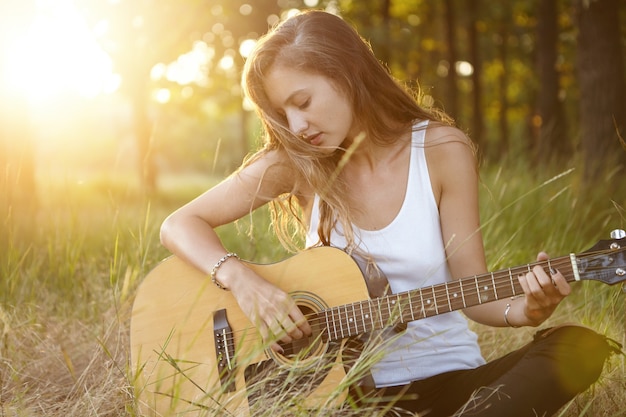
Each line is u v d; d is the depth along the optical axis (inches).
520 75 876.0
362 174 99.3
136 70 630.5
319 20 98.3
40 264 148.7
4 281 138.2
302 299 99.2
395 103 100.0
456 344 95.1
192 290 104.5
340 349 93.6
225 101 808.3
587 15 306.2
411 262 96.8
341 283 98.7
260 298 97.4
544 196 197.9
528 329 131.6
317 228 103.2
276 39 97.6
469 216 96.1
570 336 82.7
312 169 99.3
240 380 97.5
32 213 166.6
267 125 104.4
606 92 300.8
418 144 97.5
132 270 141.9
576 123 657.6
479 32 770.2
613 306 120.5
